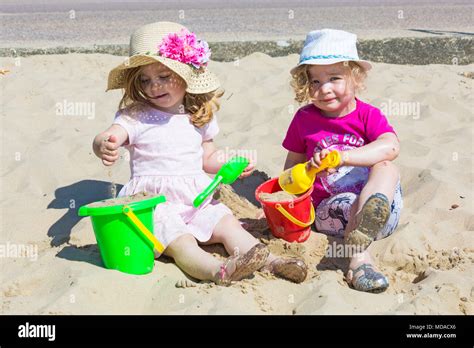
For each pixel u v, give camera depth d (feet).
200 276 9.11
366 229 9.01
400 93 17.26
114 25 29.17
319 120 10.76
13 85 17.97
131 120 10.31
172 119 10.44
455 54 21.89
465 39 23.03
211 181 10.54
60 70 19.95
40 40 24.88
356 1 40.50
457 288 8.68
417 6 37.11
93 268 9.04
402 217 10.85
